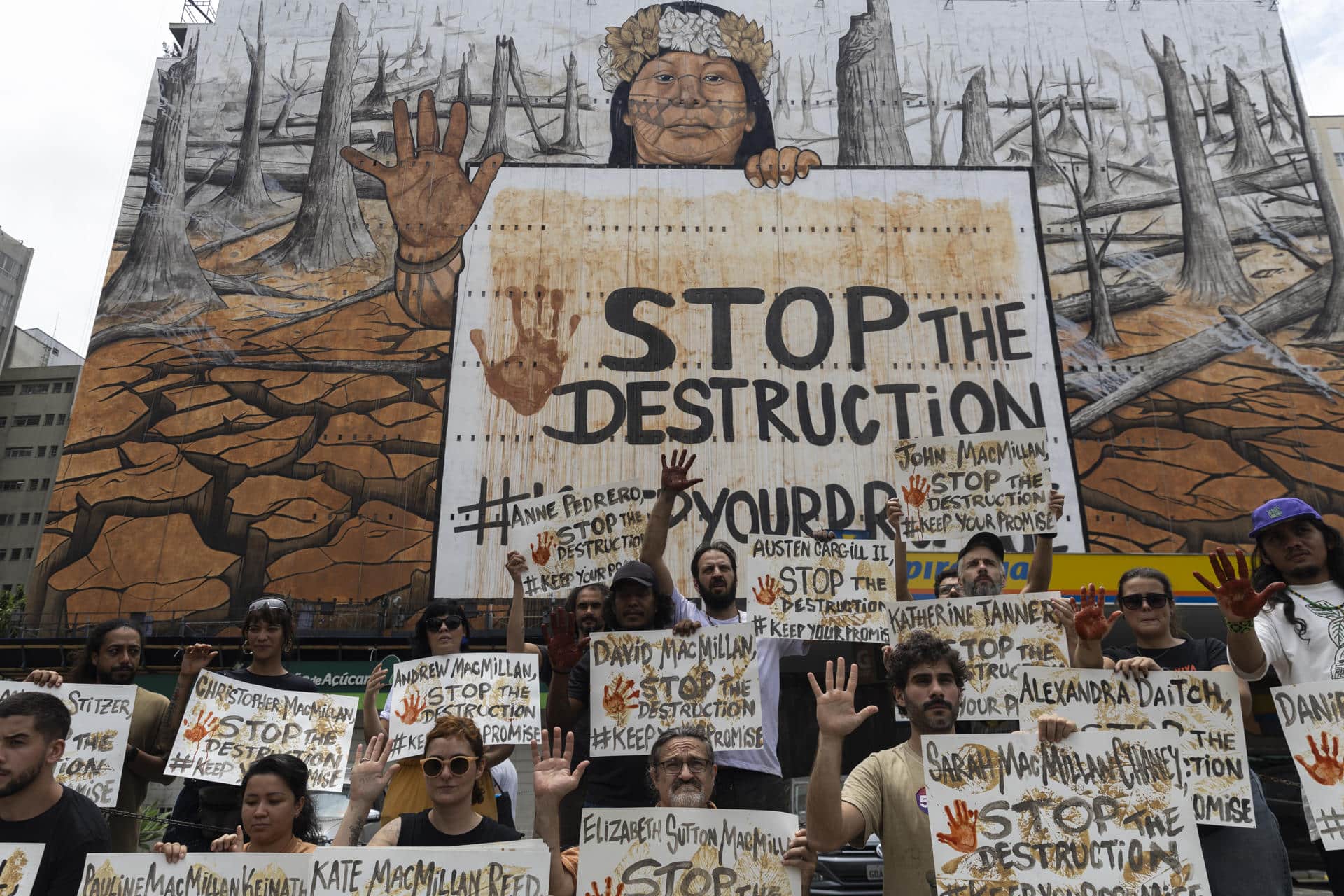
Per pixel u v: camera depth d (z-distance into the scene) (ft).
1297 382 93.45
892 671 15.74
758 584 23.40
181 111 102.99
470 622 84.43
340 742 20.83
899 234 99.14
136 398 93.09
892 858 14.62
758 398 92.73
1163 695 15.30
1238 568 15.80
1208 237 98.63
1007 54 106.01
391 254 97.81
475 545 87.71
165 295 96.37
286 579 86.99
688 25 107.04
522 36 106.52
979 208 100.12
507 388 93.25
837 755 14.11
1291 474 90.27
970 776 14.01
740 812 15.06
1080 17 107.55
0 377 208.54
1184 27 107.24
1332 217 99.45
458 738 16.61
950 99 104.37
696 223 99.50
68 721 17.07
